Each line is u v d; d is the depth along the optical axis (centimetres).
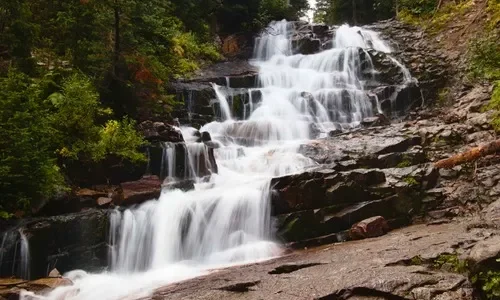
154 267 924
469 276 546
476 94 1541
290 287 595
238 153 1377
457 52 1878
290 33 2534
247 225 989
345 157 1252
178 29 2105
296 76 1983
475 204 1008
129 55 1288
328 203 995
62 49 1349
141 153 1119
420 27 2306
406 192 1030
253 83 1912
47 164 905
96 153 1038
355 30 2375
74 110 1051
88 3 1250
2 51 1199
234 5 2492
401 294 519
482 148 1112
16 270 841
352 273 615
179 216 970
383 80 1872
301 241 950
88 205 968
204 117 1620
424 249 698
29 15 1257
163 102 1463
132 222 950
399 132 1399
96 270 902
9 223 873
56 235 880
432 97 1755
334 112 1733
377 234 923
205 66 2069
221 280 694
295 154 1327
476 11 2023
